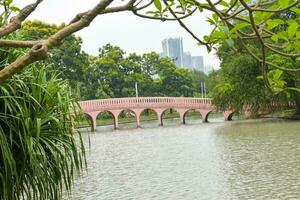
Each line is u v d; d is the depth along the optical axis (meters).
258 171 15.16
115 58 65.25
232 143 23.52
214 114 66.62
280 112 36.41
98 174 17.08
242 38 2.12
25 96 4.97
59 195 5.23
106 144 29.48
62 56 46.41
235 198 11.87
